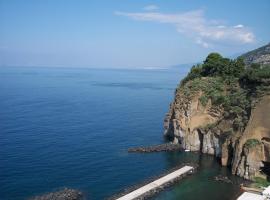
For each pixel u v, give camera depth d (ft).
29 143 491.31
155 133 570.87
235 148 384.88
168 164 413.39
